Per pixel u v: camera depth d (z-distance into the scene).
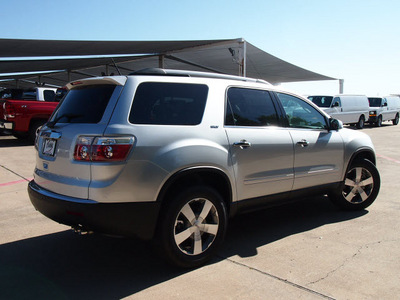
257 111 3.97
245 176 3.68
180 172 3.14
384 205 5.36
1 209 5.18
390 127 22.73
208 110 3.50
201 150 3.27
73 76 31.62
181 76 3.56
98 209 2.88
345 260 3.47
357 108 20.55
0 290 2.98
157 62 21.81
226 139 3.52
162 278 3.17
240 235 4.19
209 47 16.59
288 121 4.24
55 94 12.74
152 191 3.01
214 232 3.42
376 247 3.78
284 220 4.72
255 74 24.75
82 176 2.99
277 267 3.34
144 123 3.10
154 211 3.05
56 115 3.65
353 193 4.98
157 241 3.15
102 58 18.45
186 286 3.02
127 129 2.98
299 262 3.44
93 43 14.15
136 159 2.96
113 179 2.89
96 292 2.95
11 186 6.44
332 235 4.14
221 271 3.28
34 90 12.42
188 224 3.27
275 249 3.76
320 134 4.51
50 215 3.21
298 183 4.23
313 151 4.35
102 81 3.27
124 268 3.39
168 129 3.18
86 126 3.08
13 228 4.44
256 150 3.74
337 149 4.64
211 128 3.45
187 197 3.20
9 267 3.42
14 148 10.81
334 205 5.40
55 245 3.94
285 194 4.14
